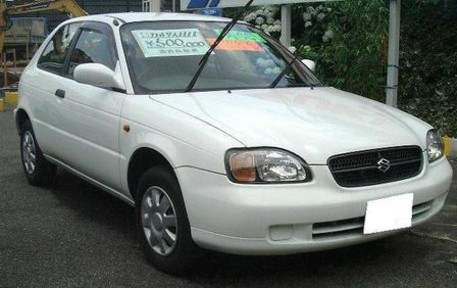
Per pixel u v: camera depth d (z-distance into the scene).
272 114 3.72
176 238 3.63
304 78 4.87
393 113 4.23
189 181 3.46
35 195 5.60
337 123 3.70
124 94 4.21
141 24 4.70
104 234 4.55
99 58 4.72
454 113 8.18
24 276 3.78
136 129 3.95
